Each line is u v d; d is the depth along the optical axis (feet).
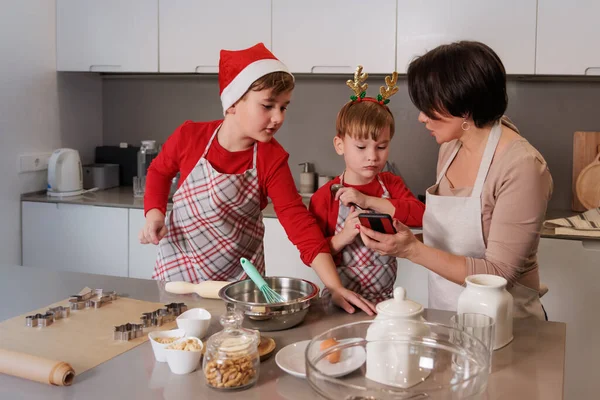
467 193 4.98
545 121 9.83
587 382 8.27
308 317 4.57
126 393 3.36
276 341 4.09
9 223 10.44
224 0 9.89
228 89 5.33
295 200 5.54
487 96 4.53
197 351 3.60
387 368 3.41
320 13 9.45
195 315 4.31
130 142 12.14
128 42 10.52
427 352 3.48
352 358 3.57
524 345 4.04
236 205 5.75
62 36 10.94
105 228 10.18
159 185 6.13
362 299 4.72
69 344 3.99
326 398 3.07
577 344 8.23
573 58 8.59
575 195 9.64
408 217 5.57
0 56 9.96
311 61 9.57
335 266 5.26
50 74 10.98
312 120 10.89
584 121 9.68
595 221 8.50
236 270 6.20
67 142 11.49
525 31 8.70
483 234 4.91
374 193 5.71
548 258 8.20
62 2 10.87
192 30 10.12
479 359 3.31
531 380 3.52
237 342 3.49
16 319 4.42
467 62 4.49
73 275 5.67
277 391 3.40
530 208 4.51
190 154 5.85
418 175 10.46
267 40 9.74
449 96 4.56
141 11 10.37
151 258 9.98
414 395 2.99
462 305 4.01
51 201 10.43
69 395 3.34
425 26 9.04
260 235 6.28
